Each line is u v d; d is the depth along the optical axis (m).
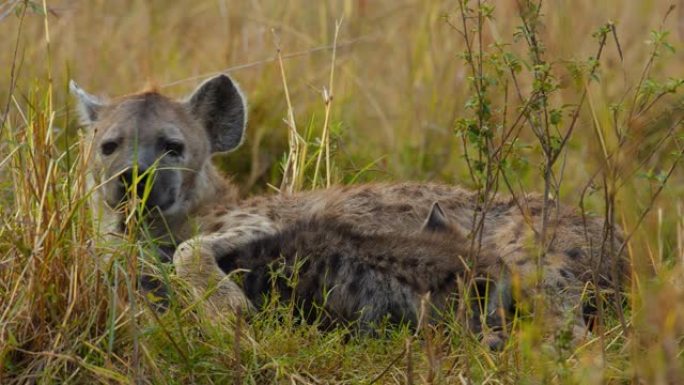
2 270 8.80
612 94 11.52
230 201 12.30
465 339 8.44
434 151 15.20
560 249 10.53
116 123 11.62
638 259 8.86
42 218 8.70
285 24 17.25
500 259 9.46
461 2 9.34
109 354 8.20
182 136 11.80
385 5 18.62
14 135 10.30
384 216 11.68
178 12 18.53
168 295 9.13
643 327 8.09
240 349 8.70
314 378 8.56
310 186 13.02
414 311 9.20
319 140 12.83
